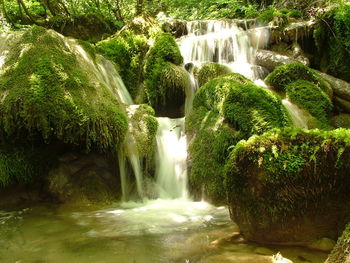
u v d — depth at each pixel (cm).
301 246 278
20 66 419
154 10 1250
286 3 1071
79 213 392
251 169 278
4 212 397
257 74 684
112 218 373
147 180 459
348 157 257
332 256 216
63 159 455
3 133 414
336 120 571
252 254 266
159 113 629
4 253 287
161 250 283
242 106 448
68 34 881
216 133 448
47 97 392
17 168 430
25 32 469
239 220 296
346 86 620
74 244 302
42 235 325
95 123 408
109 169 456
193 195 441
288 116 462
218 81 504
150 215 381
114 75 598
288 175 268
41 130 388
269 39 771
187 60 760
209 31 861
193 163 448
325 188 266
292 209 273
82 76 446
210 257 264
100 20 917
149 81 631
